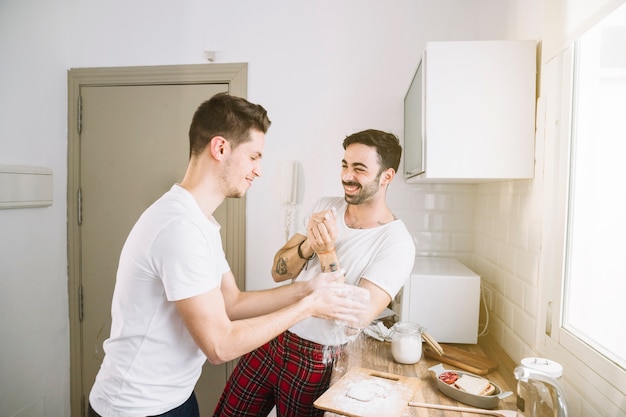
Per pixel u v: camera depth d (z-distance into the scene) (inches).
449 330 70.7
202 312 40.6
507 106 58.7
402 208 91.3
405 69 90.0
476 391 49.6
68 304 99.3
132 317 42.6
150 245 40.6
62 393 98.2
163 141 95.9
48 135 92.6
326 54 91.6
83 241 98.8
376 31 90.4
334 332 58.7
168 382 44.4
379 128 91.3
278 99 93.0
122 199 97.4
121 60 96.4
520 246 63.7
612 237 43.0
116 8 96.1
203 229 42.4
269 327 44.6
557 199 51.8
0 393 80.4
